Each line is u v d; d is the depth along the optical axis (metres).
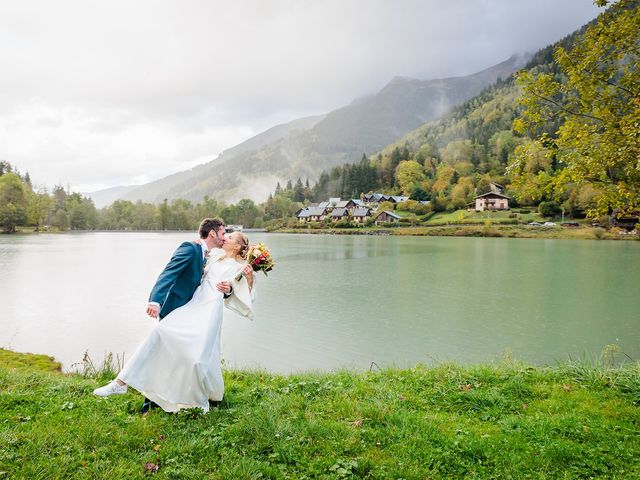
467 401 6.25
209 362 5.09
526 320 20.97
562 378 7.37
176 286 5.17
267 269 5.56
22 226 159.62
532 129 8.49
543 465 4.30
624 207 7.54
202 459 4.18
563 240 93.19
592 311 22.95
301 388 6.75
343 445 4.55
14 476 3.71
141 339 17.61
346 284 32.28
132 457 4.14
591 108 7.64
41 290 29.84
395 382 7.21
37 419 4.91
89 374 8.53
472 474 4.12
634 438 4.91
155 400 5.08
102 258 55.47
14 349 15.97
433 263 47.59
